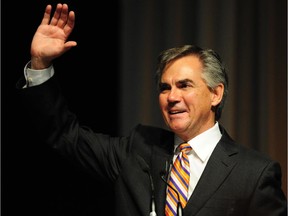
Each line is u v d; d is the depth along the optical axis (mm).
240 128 9094
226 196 5715
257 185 5672
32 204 8891
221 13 9297
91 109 9164
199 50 6258
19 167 8906
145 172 6152
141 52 9656
